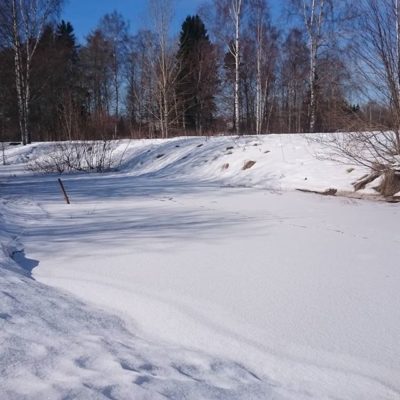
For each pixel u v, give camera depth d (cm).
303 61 2914
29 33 2544
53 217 739
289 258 488
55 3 2570
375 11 873
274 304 367
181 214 742
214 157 1381
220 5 2544
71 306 360
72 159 1817
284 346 303
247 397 245
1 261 461
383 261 476
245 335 318
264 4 2605
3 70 3019
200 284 411
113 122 2188
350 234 590
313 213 732
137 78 3972
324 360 287
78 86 4025
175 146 1659
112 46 4153
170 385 248
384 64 874
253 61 3002
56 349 280
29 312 336
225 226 645
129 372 256
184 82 3131
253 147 1333
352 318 341
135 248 531
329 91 1114
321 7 2039
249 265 464
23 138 2544
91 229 639
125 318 348
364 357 289
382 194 848
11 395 223
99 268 459
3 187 1221
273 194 938
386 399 250
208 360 285
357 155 945
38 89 3167
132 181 1306
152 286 407
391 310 354
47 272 450
